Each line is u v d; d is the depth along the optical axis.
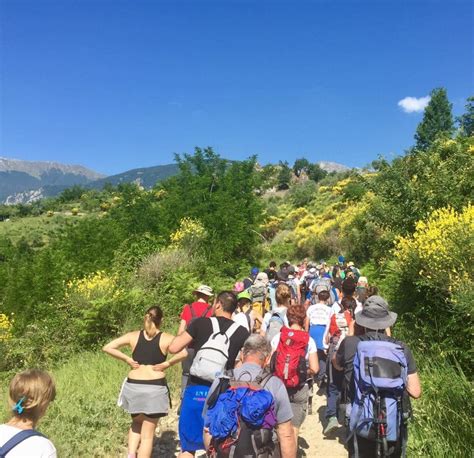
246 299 7.83
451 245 7.60
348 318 6.45
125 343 5.22
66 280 13.66
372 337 4.25
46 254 14.39
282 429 3.49
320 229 33.38
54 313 11.82
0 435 2.46
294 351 5.09
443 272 7.55
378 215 13.30
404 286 8.95
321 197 60.28
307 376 5.22
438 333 7.27
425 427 5.26
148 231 20.05
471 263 7.41
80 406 6.52
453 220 8.26
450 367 6.30
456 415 5.13
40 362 10.56
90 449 5.52
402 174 12.79
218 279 16.78
